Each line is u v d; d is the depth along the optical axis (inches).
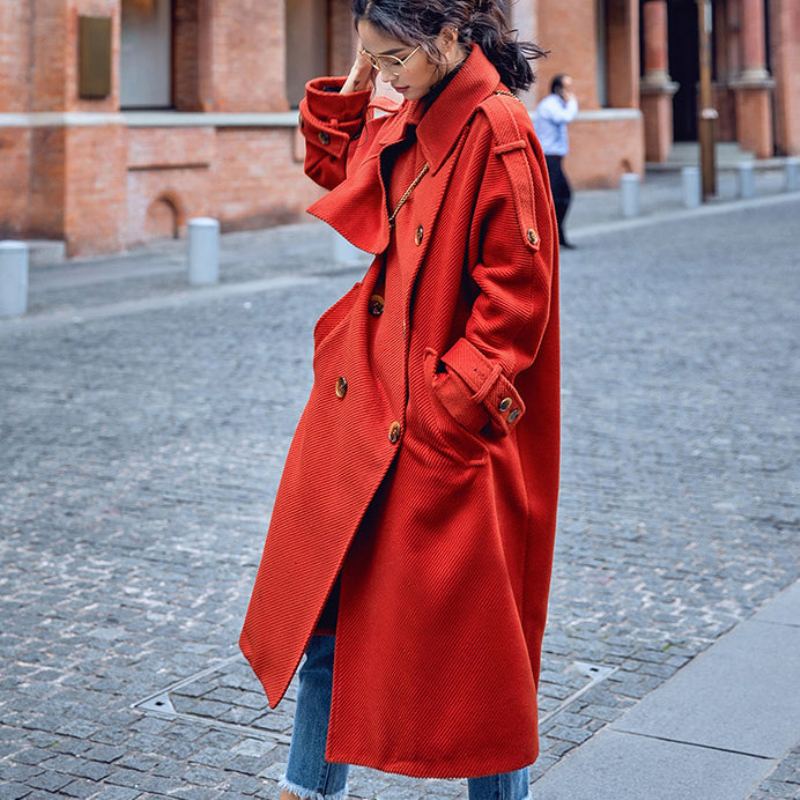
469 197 93.0
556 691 150.8
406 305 94.2
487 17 94.7
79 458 262.7
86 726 141.7
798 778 128.0
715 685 151.3
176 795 125.7
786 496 233.3
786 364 354.3
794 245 651.5
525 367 93.8
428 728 92.6
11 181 613.0
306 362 361.4
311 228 775.7
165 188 693.9
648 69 1311.5
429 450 92.7
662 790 125.6
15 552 204.1
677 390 323.3
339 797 101.6
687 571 193.6
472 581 92.5
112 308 463.5
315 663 101.2
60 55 610.2
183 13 716.0
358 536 96.6
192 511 226.7
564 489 238.4
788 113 1359.5
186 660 161.3
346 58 837.2
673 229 745.0
